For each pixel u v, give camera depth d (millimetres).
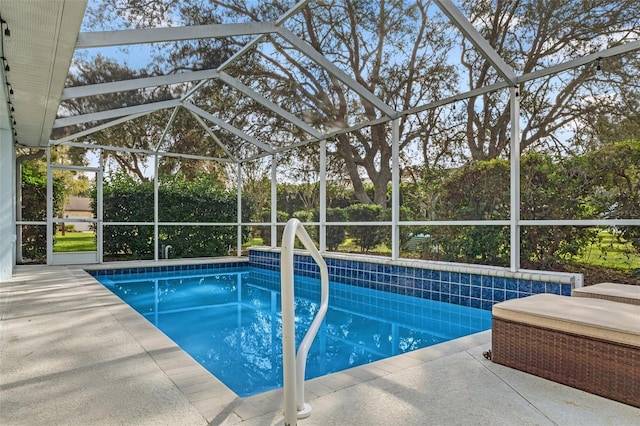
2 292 5027
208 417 1821
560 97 4875
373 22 4707
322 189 7973
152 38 4402
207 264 9352
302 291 7262
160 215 9734
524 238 5215
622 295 2926
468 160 5953
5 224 6121
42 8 3023
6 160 6133
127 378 2293
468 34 4324
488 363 2592
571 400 2059
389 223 6598
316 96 6457
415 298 5961
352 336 4488
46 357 2658
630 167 4262
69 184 8695
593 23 3988
